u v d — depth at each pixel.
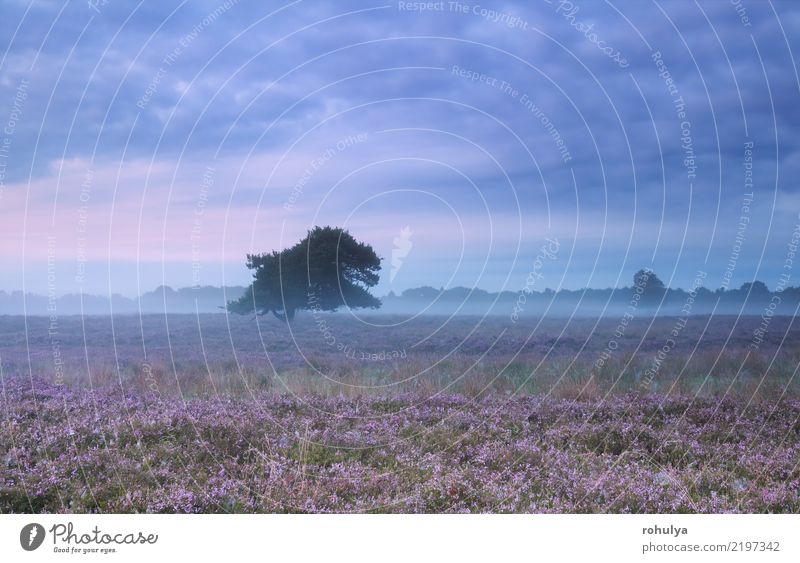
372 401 10.95
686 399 11.08
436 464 7.20
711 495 6.60
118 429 8.16
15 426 8.15
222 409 9.46
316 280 29.73
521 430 9.05
